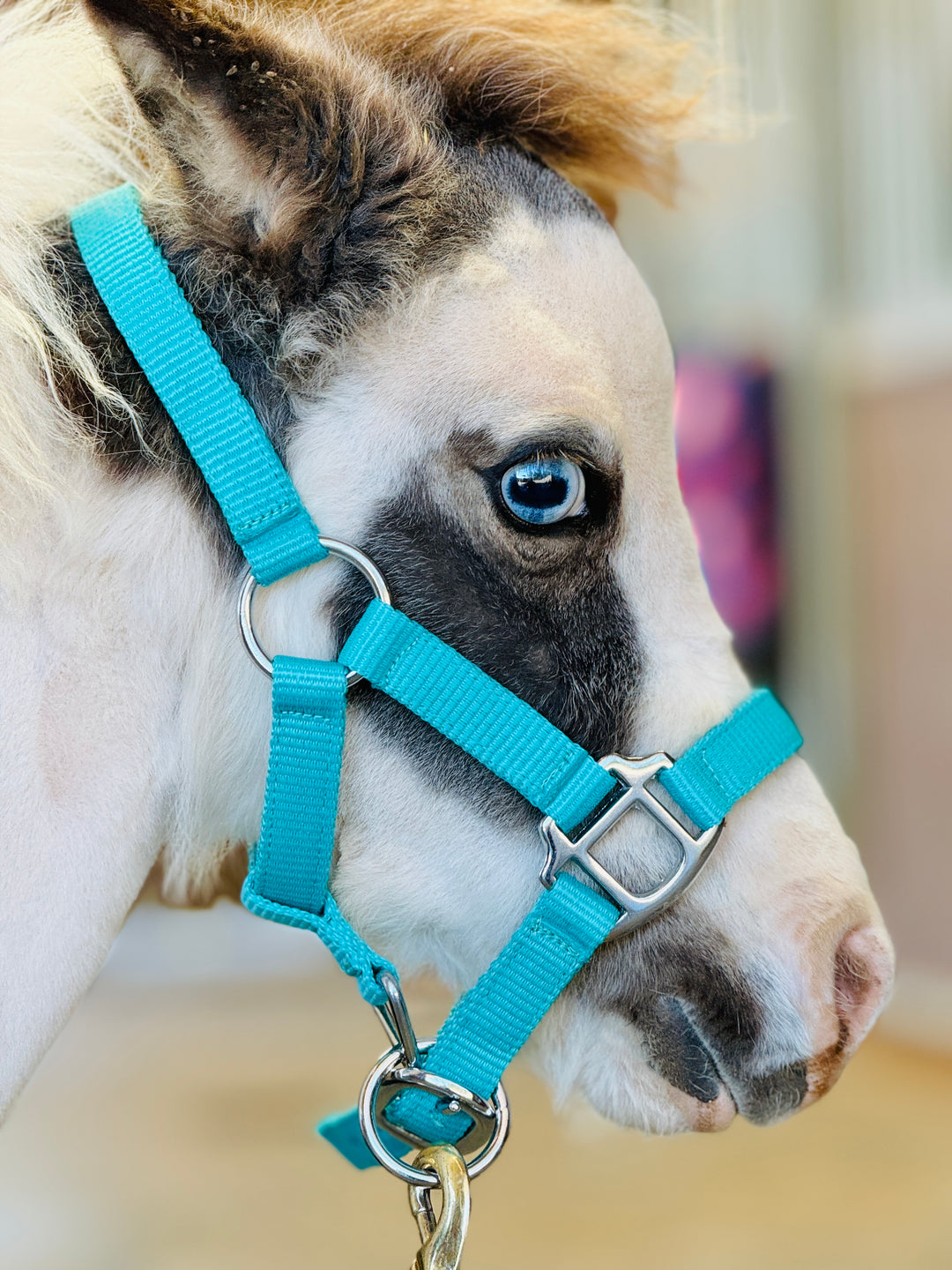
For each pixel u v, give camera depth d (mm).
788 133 4250
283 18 904
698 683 922
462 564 854
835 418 4289
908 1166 2564
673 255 4418
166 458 842
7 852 797
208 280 848
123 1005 4406
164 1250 2172
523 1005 861
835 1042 911
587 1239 2189
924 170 4000
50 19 923
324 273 855
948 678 3820
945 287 3947
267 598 852
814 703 4359
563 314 879
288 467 845
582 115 991
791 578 4402
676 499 947
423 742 868
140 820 852
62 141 872
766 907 917
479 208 888
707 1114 926
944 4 3861
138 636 849
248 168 830
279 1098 3178
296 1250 2172
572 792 858
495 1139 852
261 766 890
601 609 890
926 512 3936
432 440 847
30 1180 2568
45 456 811
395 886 879
